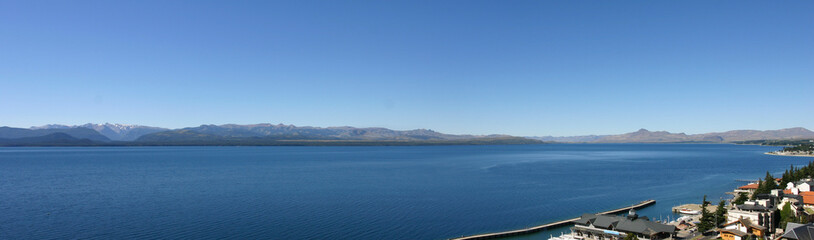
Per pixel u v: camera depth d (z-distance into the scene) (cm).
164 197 16612
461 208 14862
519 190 19238
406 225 12369
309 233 11344
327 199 16388
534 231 11781
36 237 10606
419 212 14112
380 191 18650
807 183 15362
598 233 10750
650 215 14125
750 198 14825
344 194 17712
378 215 13575
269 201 15812
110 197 16550
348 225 12250
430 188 19788
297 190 18825
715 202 16488
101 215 13100
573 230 11469
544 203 15950
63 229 11369
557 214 14100
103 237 10656
